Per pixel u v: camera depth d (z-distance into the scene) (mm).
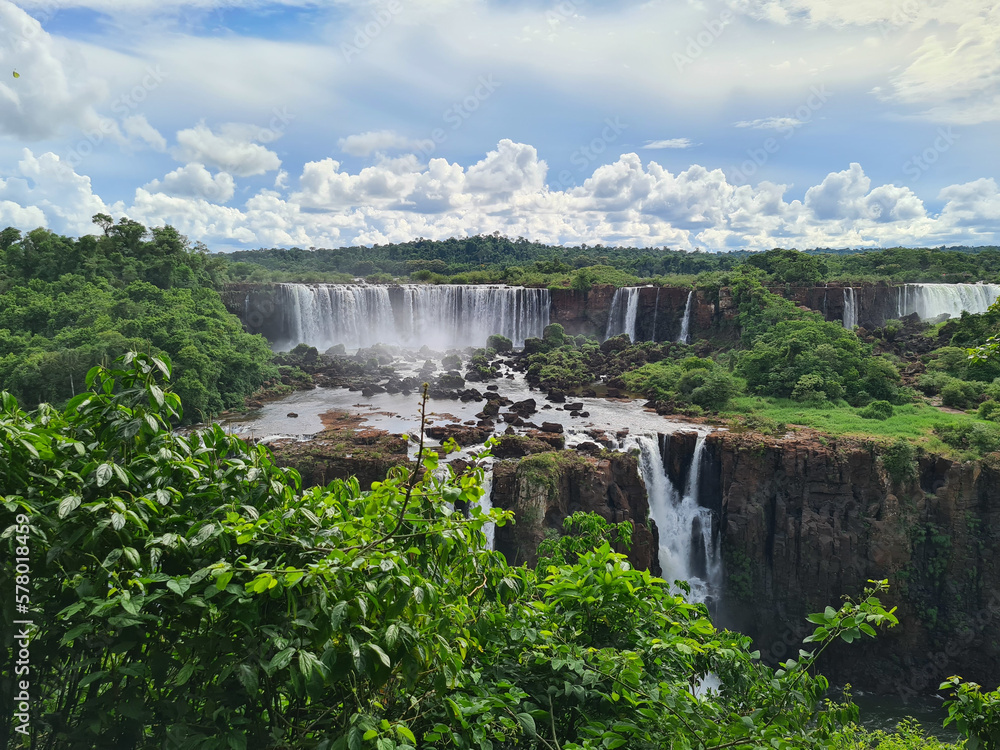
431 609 5074
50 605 4484
